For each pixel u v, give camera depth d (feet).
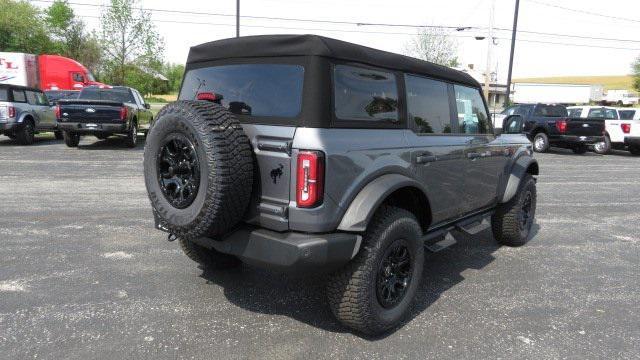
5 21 166.71
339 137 10.25
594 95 181.47
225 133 9.74
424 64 13.43
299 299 13.43
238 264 15.89
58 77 91.20
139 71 107.24
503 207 18.48
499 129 18.04
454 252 18.39
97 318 11.87
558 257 17.99
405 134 12.29
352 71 10.89
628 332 11.94
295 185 9.93
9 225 19.69
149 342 10.81
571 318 12.68
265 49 11.00
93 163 37.37
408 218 11.57
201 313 12.37
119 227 19.84
